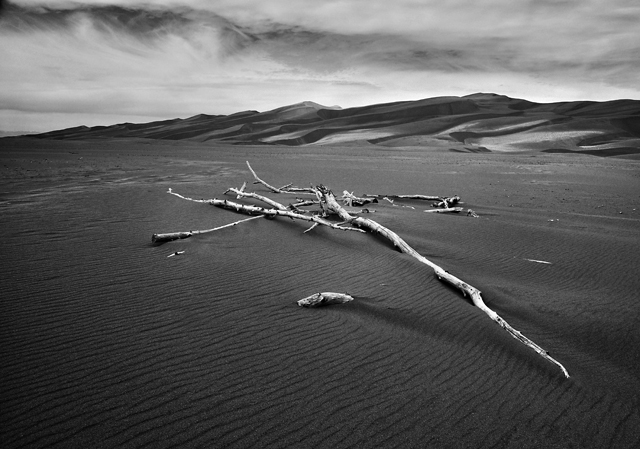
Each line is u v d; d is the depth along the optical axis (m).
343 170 24.58
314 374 3.52
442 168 29.30
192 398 3.07
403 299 5.32
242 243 7.48
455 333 4.51
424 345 4.19
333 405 3.12
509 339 4.45
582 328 4.87
